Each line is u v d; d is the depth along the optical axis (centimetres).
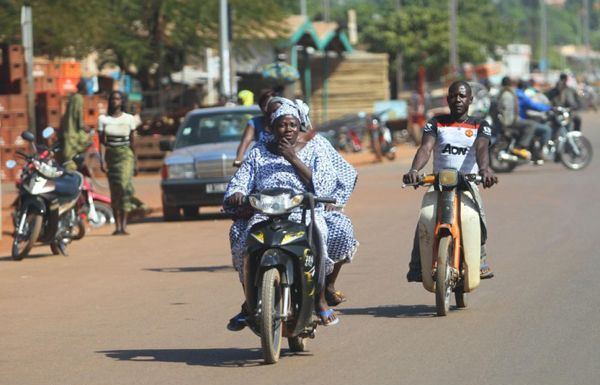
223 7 6147
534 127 5338
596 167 5550
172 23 7638
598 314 1875
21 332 1902
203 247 3088
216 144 3909
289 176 1611
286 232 1528
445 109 9369
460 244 1930
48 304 2197
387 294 2170
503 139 5356
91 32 6656
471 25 16862
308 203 1553
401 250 2820
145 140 6309
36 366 1622
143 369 1573
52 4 6469
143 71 7981
